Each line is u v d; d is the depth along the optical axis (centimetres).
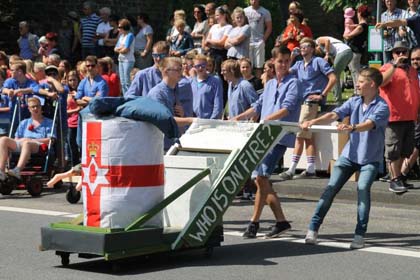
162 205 982
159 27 3059
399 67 1544
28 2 2923
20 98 1731
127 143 958
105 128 956
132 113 959
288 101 1173
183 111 1206
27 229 1250
